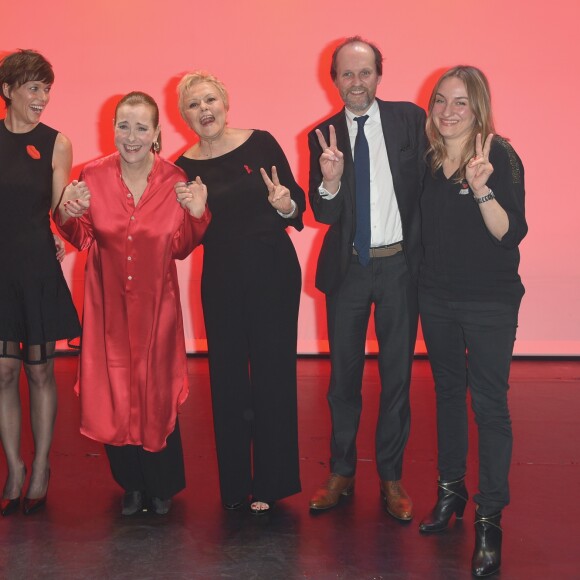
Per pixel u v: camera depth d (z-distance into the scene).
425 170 2.86
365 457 3.69
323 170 2.83
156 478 3.01
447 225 2.67
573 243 5.77
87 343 2.95
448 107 2.63
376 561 2.67
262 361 3.02
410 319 2.97
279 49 5.74
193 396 4.81
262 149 3.01
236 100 5.79
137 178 2.89
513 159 2.62
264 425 3.06
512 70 5.65
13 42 5.77
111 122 5.81
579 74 5.63
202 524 2.96
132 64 5.77
